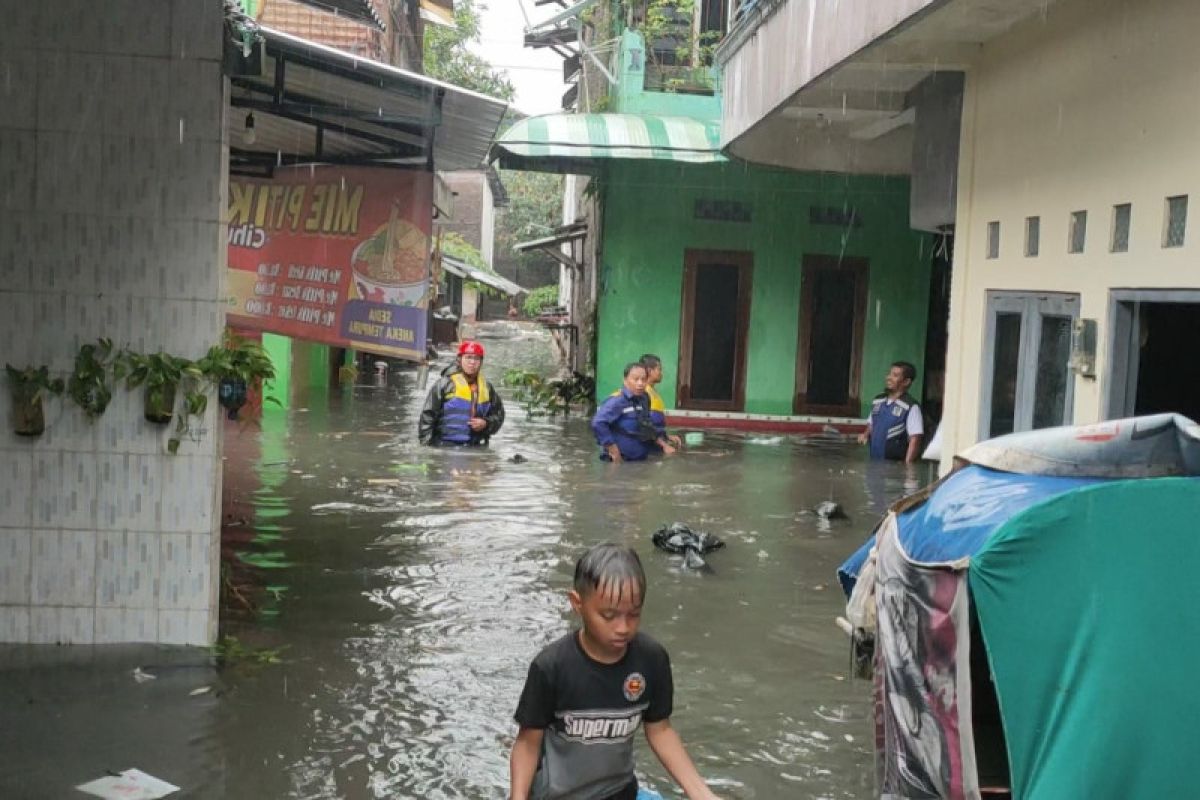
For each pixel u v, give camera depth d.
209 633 5.55
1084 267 6.39
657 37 17.45
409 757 4.43
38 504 5.41
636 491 10.00
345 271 8.41
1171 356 6.23
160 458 5.43
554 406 16.38
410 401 17.00
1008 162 7.57
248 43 5.30
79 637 5.49
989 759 3.85
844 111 11.32
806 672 5.54
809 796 4.24
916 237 16.61
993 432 7.82
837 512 9.02
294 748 4.47
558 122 15.11
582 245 23.58
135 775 4.18
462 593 6.70
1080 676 3.12
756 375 16.70
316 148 8.76
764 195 16.53
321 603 6.42
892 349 16.69
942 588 3.48
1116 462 3.51
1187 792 3.04
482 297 52.53
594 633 3.13
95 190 5.28
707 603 6.63
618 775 3.35
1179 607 3.12
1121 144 5.98
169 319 5.35
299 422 13.96
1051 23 6.90
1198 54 5.25
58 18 5.20
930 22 7.36
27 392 5.29
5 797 3.97
